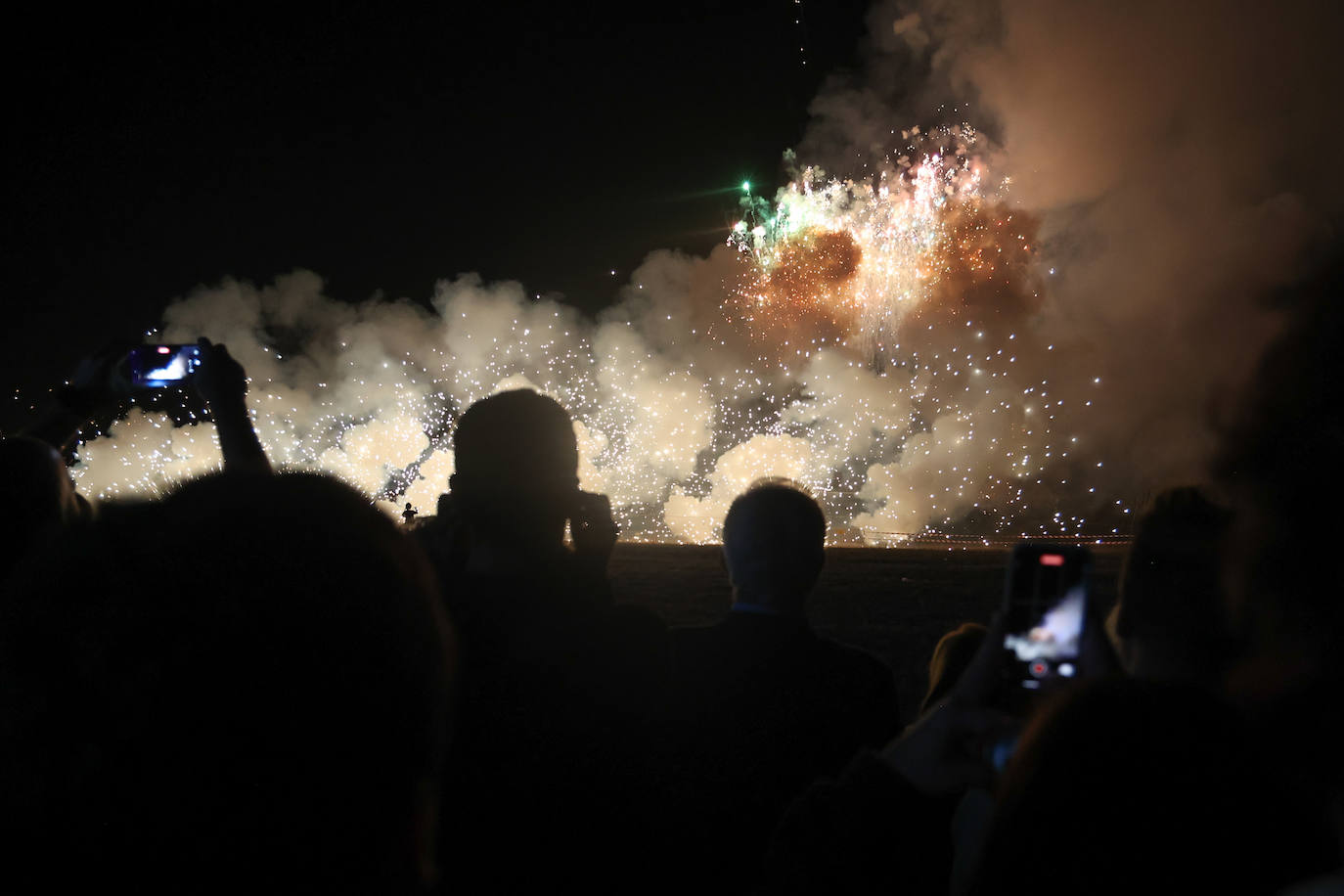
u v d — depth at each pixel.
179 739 0.82
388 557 0.92
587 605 2.31
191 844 0.82
